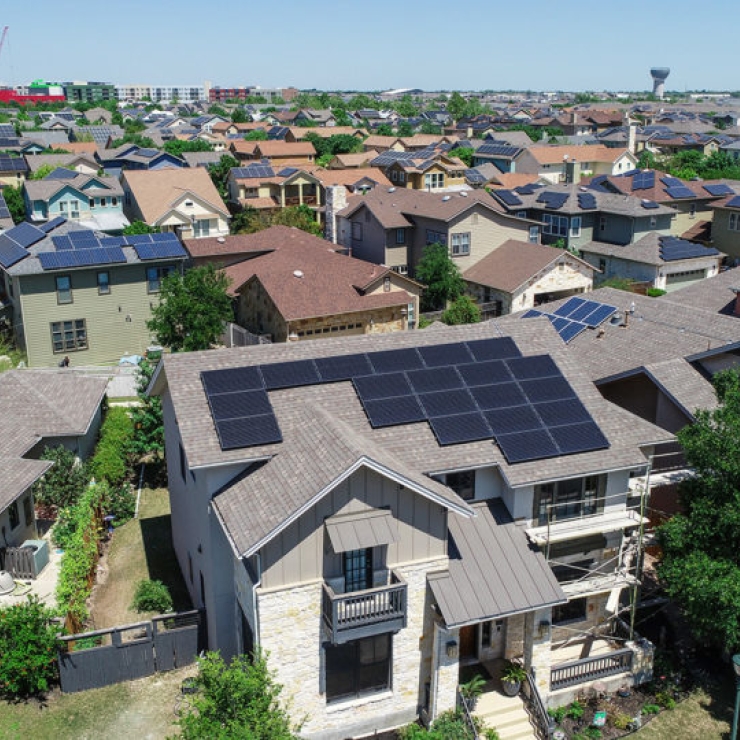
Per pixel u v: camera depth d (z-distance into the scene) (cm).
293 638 1998
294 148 12462
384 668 2138
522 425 2305
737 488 2239
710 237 7500
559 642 2505
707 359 3122
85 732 2142
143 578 2906
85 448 3594
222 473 2136
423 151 10469
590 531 2272
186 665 2411
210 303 4531
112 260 5066
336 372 2358
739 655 1975
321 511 1944
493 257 6366
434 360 2462
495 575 2130
